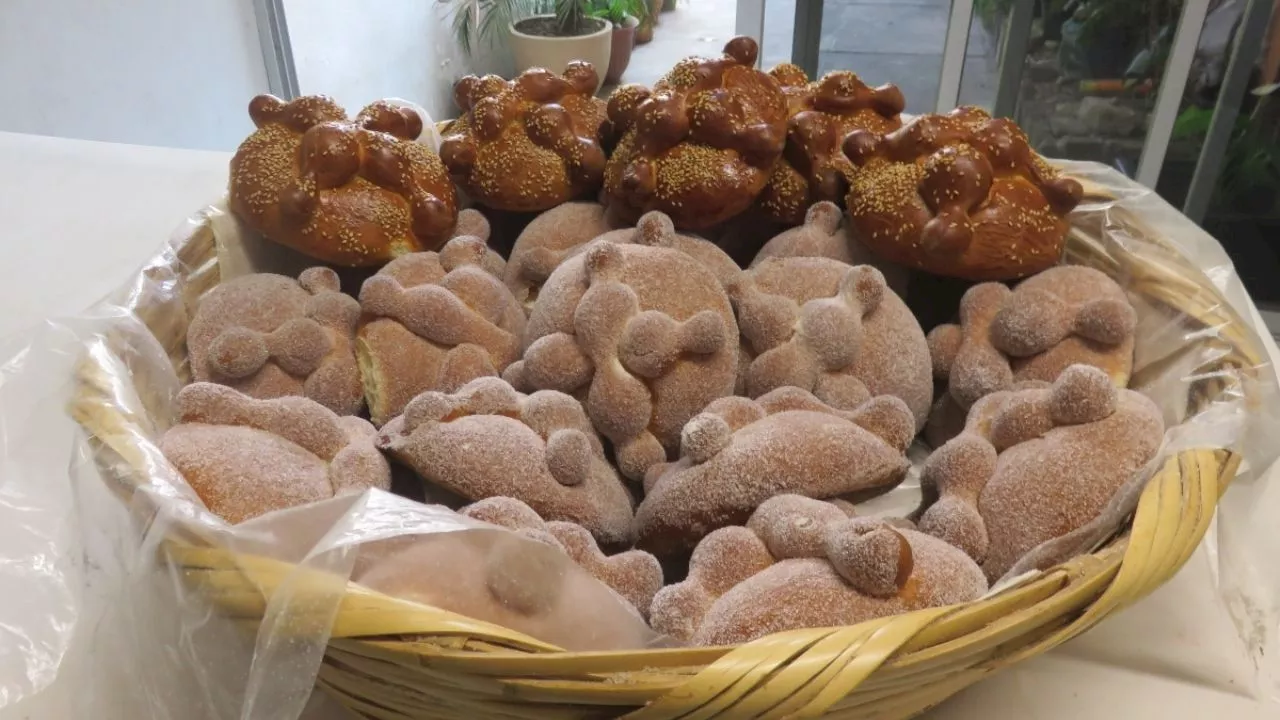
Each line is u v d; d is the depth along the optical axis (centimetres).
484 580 48
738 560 52
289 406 60
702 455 56
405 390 66
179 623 49
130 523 50
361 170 71
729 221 77
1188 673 57
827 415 59
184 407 59
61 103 119
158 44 134
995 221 67
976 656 46
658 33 237
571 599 49
